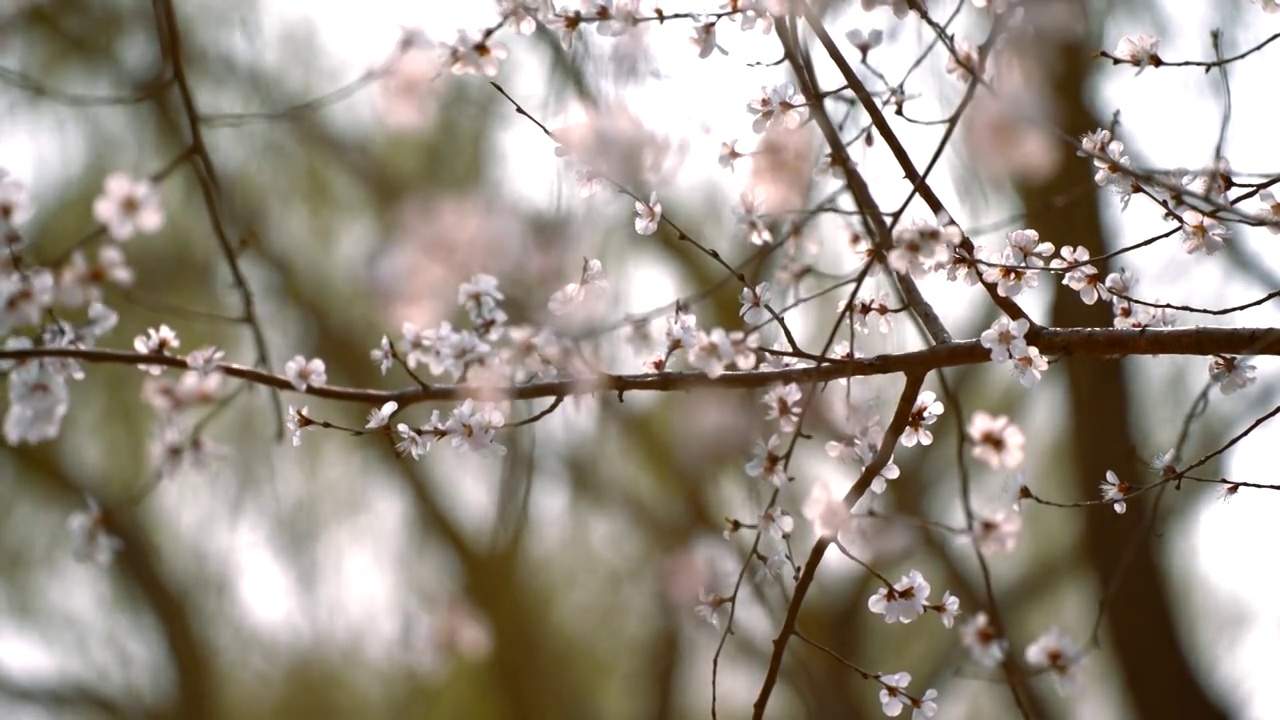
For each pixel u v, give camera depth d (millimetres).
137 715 6719
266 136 5781
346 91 2350
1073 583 6527
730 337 1948
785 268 2486
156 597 6418
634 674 6652
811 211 1983
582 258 2393
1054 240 4359
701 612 2125
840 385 2639
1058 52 2166
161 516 6430
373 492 6504
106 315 2117
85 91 5453
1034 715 5516
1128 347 2025
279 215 5945
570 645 6664
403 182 5414
